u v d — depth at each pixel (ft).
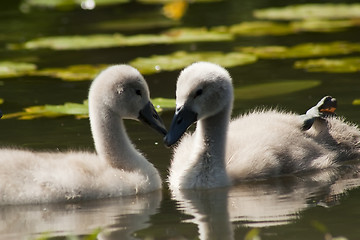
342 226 34.17
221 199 39.91
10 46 81.66
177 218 36.52
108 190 40.37
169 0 108.27
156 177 42.57
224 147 43.45
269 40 80.38
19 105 58.39
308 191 40.73
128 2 109.09
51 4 107.65
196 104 43.16
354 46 74.84
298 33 84.07
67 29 89.30
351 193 39.75
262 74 65.82
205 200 39.81
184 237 33.60
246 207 38.09
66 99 59.62
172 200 39.99
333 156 46.85
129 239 33.58
